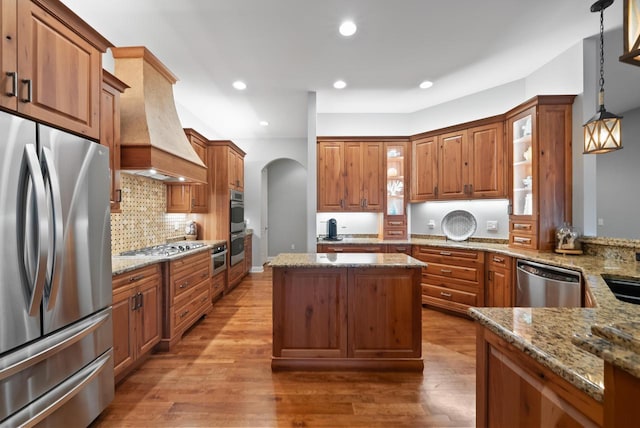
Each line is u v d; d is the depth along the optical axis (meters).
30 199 1.24
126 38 2.58
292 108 4.29
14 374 1.19
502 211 3.59
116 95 2.21
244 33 2.53
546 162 2.81
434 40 2.66
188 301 2.95
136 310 2.19
